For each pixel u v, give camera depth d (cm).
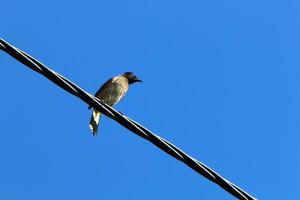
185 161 1059
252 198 1052
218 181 1052
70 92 1082
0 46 1017
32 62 1037
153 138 1078
